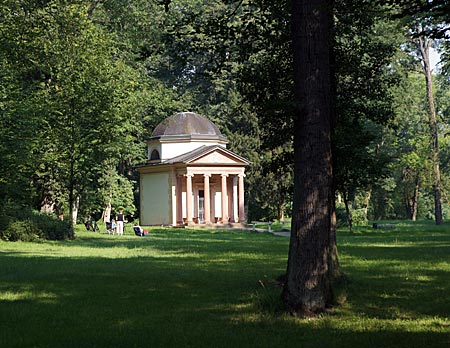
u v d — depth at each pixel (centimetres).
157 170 6419
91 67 3703
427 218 8869
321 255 1120
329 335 956
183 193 6275
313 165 1121
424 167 7369
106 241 3741
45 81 3881
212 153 6106
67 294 1423
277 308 1138
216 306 1234
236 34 1662
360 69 1856
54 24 3706
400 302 1250
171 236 4481
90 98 3656
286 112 1136
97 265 2106
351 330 990
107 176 6056
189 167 6012
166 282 1620
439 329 999
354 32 1862
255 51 1697
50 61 3678
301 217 1123
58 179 4400
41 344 916
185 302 1291
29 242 3503
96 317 1131
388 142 7438
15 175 3419
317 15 1154
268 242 3572
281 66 1722
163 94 5316
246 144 6638
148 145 6569
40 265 2111
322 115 1136
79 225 5919
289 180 6325
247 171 6631
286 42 1698
